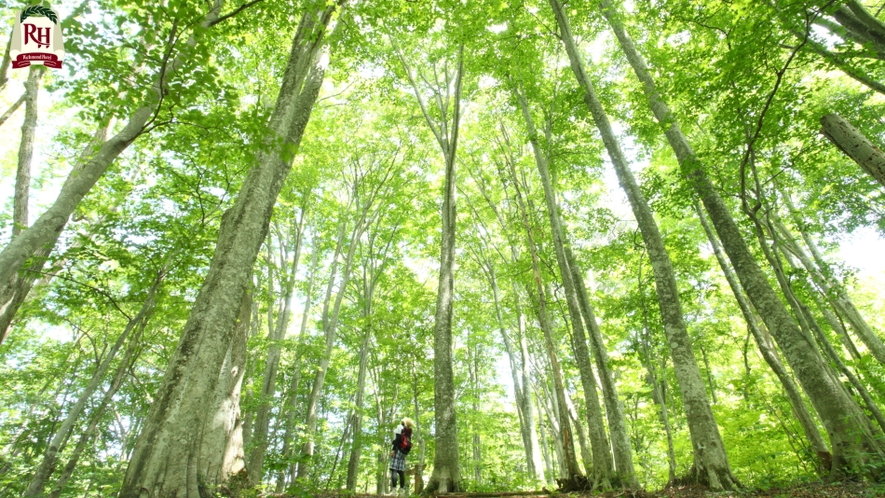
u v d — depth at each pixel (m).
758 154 8.43
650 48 11.24
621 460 7.74
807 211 12.95
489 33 11.58
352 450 13.89
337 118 17.97
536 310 14.40
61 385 14.92
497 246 19.12
